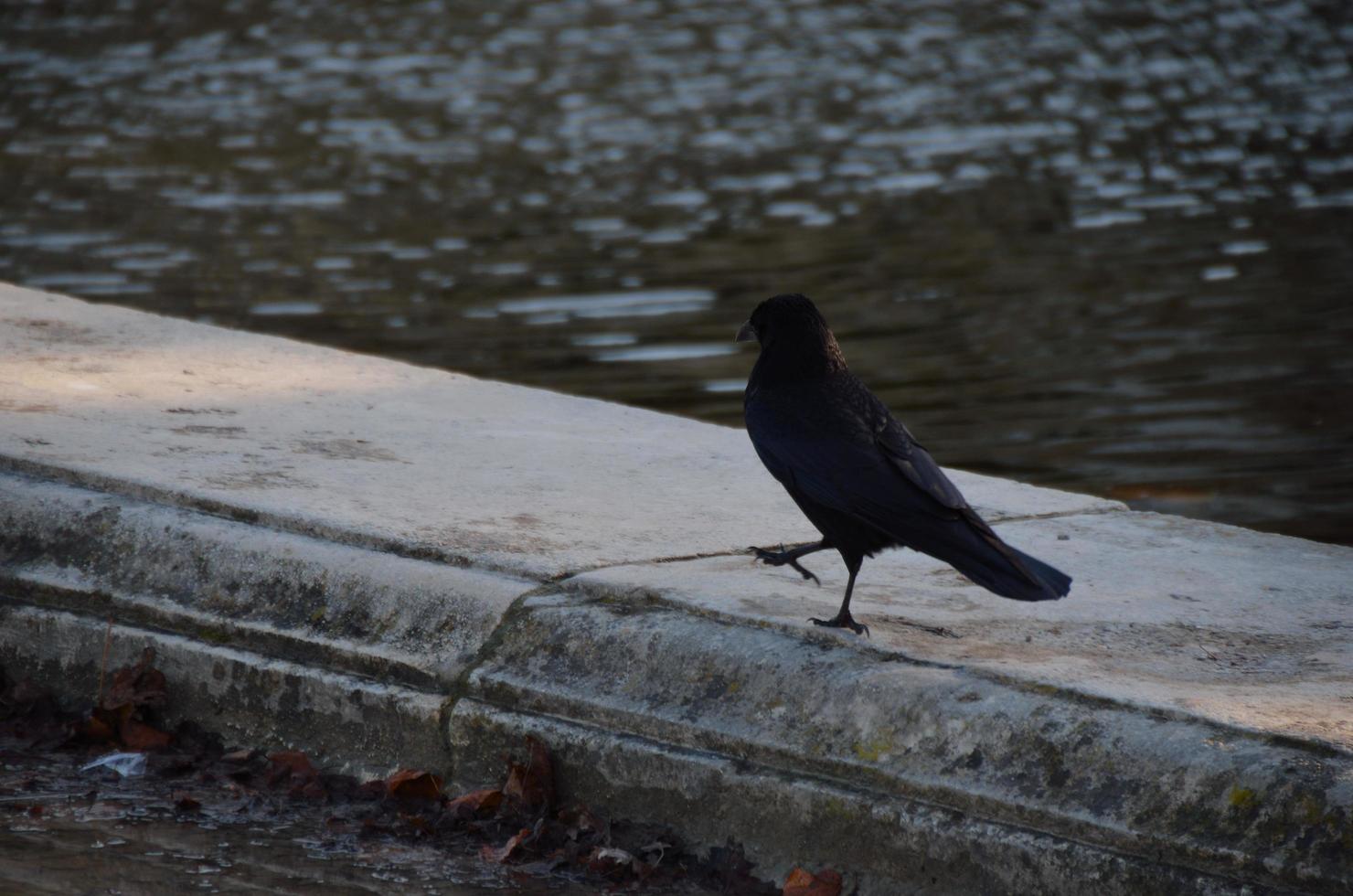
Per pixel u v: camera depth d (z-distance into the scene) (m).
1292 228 26.94
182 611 8.75
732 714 7.57
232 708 8.57
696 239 26.02
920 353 20.02
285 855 7.51
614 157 32.66
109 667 8.84
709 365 19.55
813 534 9.63
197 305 21.70
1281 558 9.55
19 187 28.61
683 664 7.80
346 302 22.14
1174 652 7.95
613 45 48.22
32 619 8.99
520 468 10.54
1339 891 6.18
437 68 43.66
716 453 11.17
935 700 7.25
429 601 8.45
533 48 47.25
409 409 11.75
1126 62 45.69
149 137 33.62
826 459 8.02
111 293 22.09
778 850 7.34
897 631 8.02
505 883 7.32
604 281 23.41
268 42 47.53
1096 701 7.11
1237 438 16.94
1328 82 42.62
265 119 36.00
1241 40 49.88
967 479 11.02
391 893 7.18
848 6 57.09
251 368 12.45
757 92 40.41
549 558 8.79
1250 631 8.30
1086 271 24.06
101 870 7.27
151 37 47.84
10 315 13.36
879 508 7.82
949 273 23.92
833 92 40.56
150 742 8.59
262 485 9.62
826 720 7.38
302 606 8.62
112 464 9.71
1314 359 19.66
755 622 7.96
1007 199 29.09
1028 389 18.56
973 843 6.89
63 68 42.25
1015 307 22.08
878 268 24.23
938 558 7.64
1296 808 6.40
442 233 26.17
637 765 7.65
